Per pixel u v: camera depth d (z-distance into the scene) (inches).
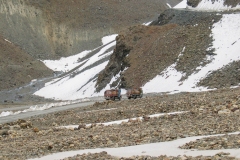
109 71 3565.5
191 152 609.9
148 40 3361.2
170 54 2881.4
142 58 3147.1
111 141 799.7
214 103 1242.0
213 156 551.8
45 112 2106.3
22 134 1129.4
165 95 2004.2
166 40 3075.8
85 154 680.4
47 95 4453.7
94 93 3585.1
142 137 810.2
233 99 1272.1
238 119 872.3
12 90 4980.3
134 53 3307.1
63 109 2202.3
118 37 3607.3
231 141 637.3
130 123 1077.8
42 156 735.7
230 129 762.8
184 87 2343.8
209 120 922.7
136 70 3051.2
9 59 5782.5
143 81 2849.4
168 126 922.7
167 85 2534.5
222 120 888.9
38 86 5073.8
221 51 2527.1
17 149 841.5
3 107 3184.1
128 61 3270.2
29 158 725.3
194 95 1722.4
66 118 1473.9
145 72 2935.5
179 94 1973.4
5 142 1002.1
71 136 958.4
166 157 579.2
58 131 1125.1
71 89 4200.3
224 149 603.5
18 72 5511.8
